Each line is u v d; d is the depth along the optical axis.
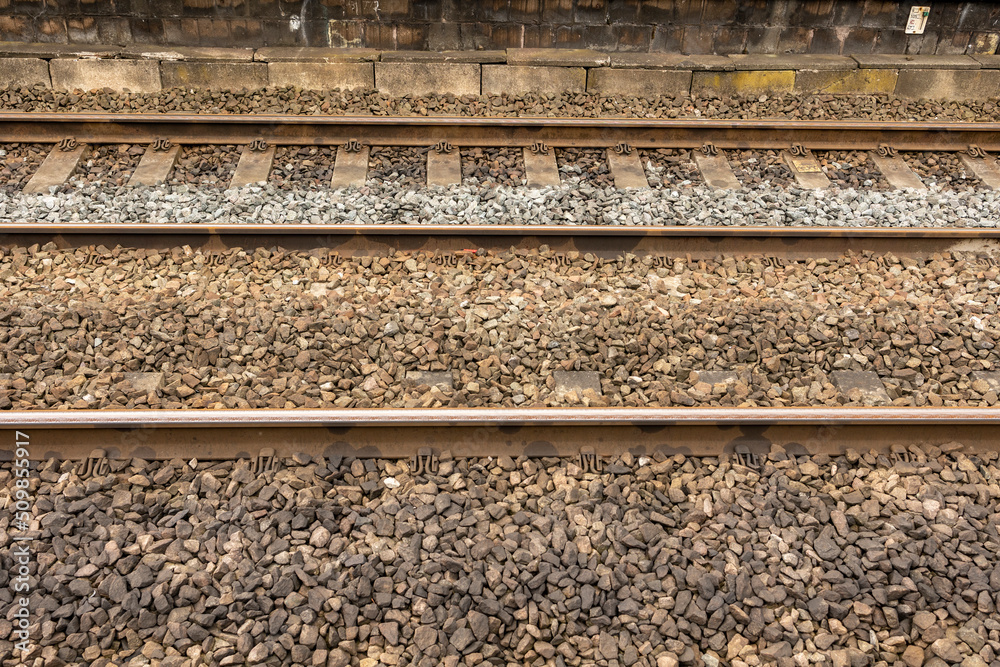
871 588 3.23
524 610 3.09
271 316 4.61
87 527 3.36
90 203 5.83
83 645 2.96
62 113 6.64
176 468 3.64
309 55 8.05
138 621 3.04
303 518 3.40
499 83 8.05
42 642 2.94
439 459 3.73
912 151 6.99
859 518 3.54
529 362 4.36
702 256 5.51
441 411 3.76
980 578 3.24
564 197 6.12
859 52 8.66
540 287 5.07
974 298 5.07
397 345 4.42
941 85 8.34
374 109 7.54
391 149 6.75
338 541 3.33
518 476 3.67
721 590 3.23
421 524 3.43
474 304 4.85
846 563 3.32
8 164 6.38
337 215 5.75
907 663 3.02
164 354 4.29
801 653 3.01
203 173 6.39
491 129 6.84
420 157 6.65
